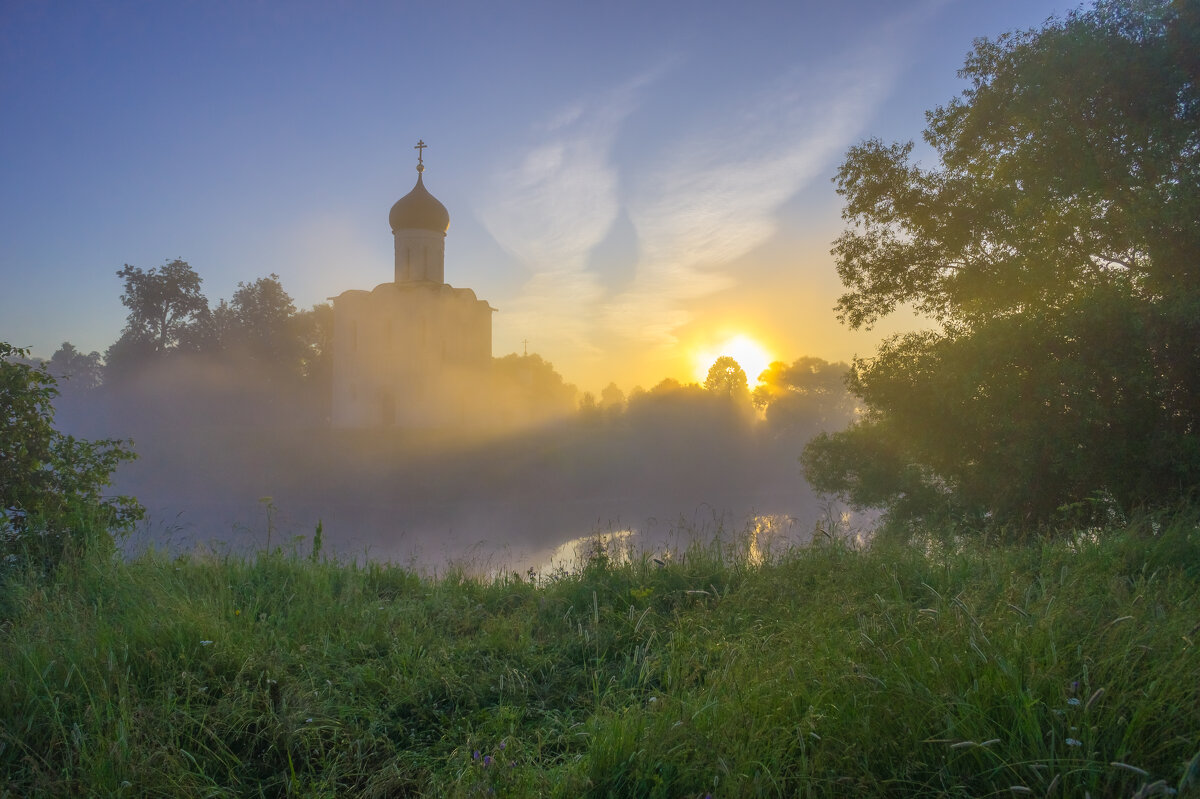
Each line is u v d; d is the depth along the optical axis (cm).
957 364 1283
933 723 299
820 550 643
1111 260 1354
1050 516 1172
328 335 5878
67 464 812
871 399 1527
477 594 650
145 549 713
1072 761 268
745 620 485
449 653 466
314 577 636
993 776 275
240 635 457
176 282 5247
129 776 313
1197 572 522
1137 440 1155
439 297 4591
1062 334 1168
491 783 304
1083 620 373
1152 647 329
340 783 333
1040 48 1305
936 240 1625
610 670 449
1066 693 300
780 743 300
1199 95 1166
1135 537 610
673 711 327
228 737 358
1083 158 1234
